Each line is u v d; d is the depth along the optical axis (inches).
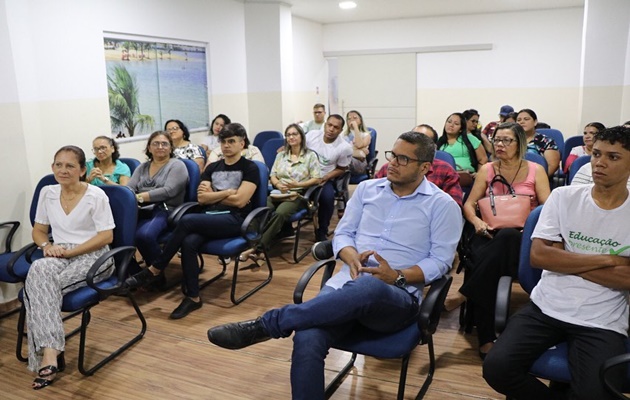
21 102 131.6
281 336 74.6
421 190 84.5
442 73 311.4
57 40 149.3
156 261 120.6
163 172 138.3
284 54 257.3
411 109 322.7
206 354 102.2
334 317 70.3
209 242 122.0
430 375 90.9
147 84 190.2
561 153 190.5
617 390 58.8
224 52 237.3
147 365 98.6
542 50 287.6
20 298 96.9
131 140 183.3
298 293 79.8
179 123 180.5
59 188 106.2
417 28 309.3
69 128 155.5
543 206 76.0
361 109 335.3
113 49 172.2
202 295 131.3
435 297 75.1
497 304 72.0
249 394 88.5
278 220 147.6
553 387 76.2
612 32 219.8
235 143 132.5
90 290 96.2
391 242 84.6
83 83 159.8
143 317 109.4
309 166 161.6
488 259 93.6
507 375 66.5
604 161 65.9
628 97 212.7
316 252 94.0
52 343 91.8
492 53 297.7
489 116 306.3
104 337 109.7
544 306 70.7
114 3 170.6
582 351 64.7
